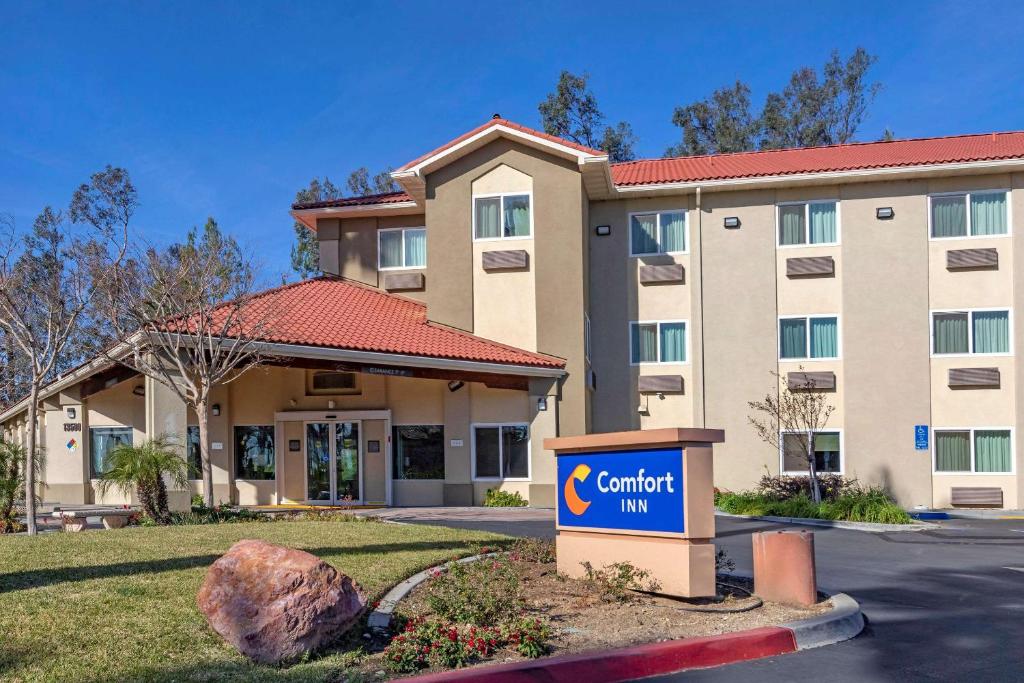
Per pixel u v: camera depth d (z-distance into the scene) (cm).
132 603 798
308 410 2425
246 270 2362
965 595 1066
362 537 1264
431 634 705
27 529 1644
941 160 2350
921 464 2383
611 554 942
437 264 2394
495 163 2386
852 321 2431
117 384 2212
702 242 2506
